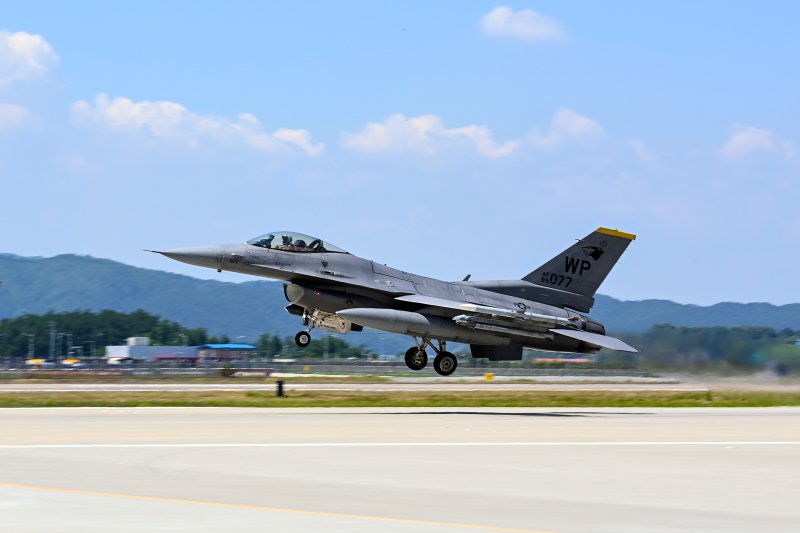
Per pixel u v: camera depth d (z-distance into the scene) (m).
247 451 46.50
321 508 30.94
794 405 98.75
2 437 51.62
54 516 28.56
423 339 87.44
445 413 77.94
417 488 35.81
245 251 84.56
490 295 92.88
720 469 43.31
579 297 95.88
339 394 104.75
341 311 81.94
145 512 29.44
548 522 29.50
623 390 138.00
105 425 59.94
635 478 39.72
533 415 77.62
